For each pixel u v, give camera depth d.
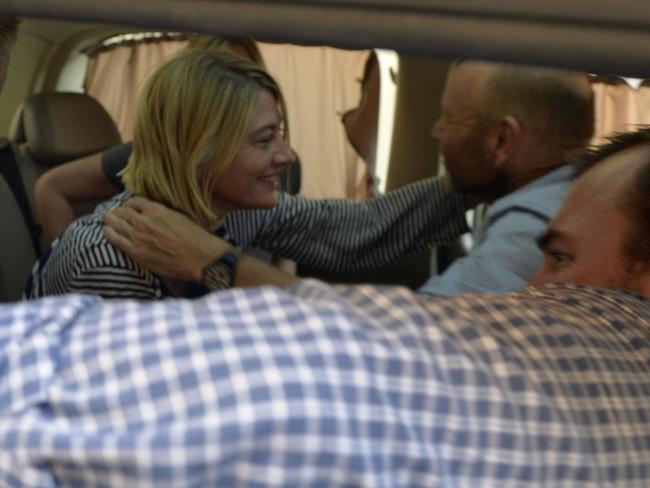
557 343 0.85
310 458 0.69
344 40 0.70
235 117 1.60
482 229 1.79
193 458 0.67
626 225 1.09
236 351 0.72
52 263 1.67
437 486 0.72
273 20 0.70
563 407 0.81
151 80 1.62
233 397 0.69
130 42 3.04
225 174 1.64
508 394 0.78
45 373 0.72
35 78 2.95
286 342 0.73
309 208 2.06
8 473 0.69
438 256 2.54
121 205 1.67
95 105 2.89
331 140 3.16
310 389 0.70
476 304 0.87
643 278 1.09
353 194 3.10
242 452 0.68
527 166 1.71
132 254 1.60
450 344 0.79
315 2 0.69
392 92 2.79
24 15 0.75
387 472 0.71
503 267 1.60
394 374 0.74
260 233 2.02
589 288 0.99
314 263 2.12
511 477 0.76
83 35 2.97
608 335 0.90
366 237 2.10
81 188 2.32
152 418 0.69
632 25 0.64
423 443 0.73
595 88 2.53
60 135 2.79
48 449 0.68
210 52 1.63
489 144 1.72
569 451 0.78
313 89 3.20
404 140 2.77
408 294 0.82
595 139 1.76
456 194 2.10
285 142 1.71
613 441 0.83
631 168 1.11
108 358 0.72
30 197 2.72
